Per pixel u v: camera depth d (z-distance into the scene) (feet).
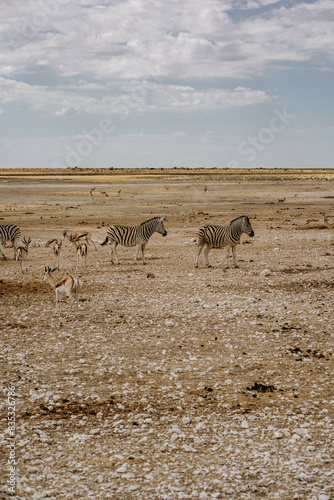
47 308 52.95
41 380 33.47
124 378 34.12
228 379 33.71
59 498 20.25
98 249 103.19
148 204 209.97
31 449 24.38
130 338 43.04
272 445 24.95
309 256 89.45
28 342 41.75
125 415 28.40
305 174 570.46
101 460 23.56
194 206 203.51
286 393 31.55
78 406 29.53
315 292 60.39
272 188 307.78
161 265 81.46
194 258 89.40
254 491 20.88
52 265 81.51
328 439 25.48
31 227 139.95
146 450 24.52
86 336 43.52
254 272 73.87
